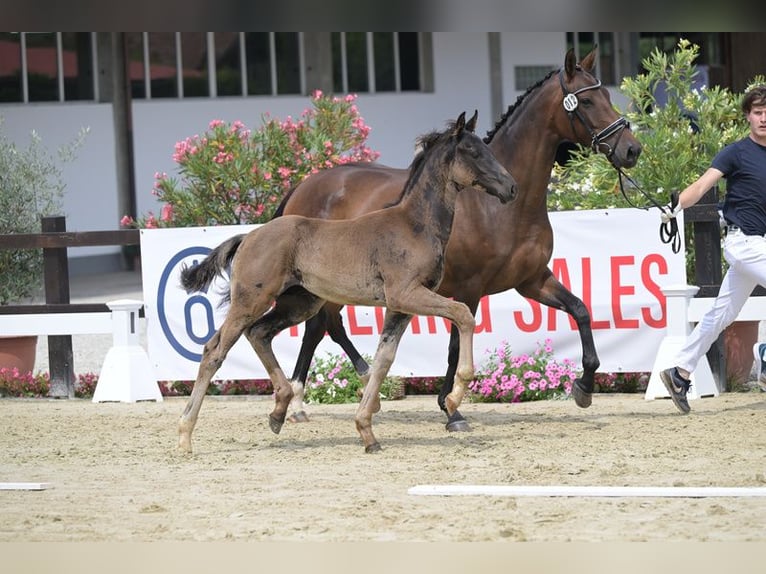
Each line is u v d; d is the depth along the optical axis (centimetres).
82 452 1082
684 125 1505
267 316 1105
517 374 1356
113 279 2712
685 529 739
